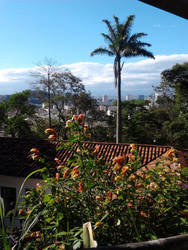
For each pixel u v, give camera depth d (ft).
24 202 6.38
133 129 72.38
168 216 5.41
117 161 5.69
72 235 4.83
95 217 5.16
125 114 81.30
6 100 86.33
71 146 6.17
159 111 83.97
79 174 5.87
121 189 5.42
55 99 79.25
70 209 5.53
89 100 80.84
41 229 5.51
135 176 5.64
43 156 6.02
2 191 29.35
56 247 4.46
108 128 81.25
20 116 76.02
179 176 6.18
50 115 78.28
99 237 4.94
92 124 82.12
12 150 32.91
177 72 86.79
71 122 6.24
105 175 5.98
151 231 4.97
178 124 71.26
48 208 5.43
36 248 4.93
